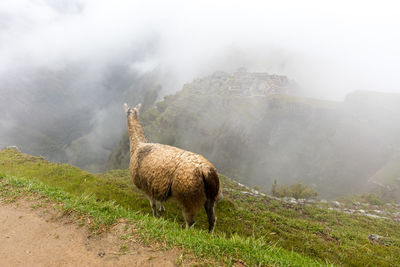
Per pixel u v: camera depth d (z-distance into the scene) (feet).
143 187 18.19
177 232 11.44
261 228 25.05
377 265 20.06
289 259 10.95
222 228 23.16
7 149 49.19
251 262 9.18
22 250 9.59
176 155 15.81
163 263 8.80
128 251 9.48
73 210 12.60
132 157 20.17
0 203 13.79
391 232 35.01
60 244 10.01
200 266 8.68
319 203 53.36
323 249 22.04
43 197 14.46
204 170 14.11
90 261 8.93
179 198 14.62
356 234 28.14
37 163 38.42
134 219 12.10
